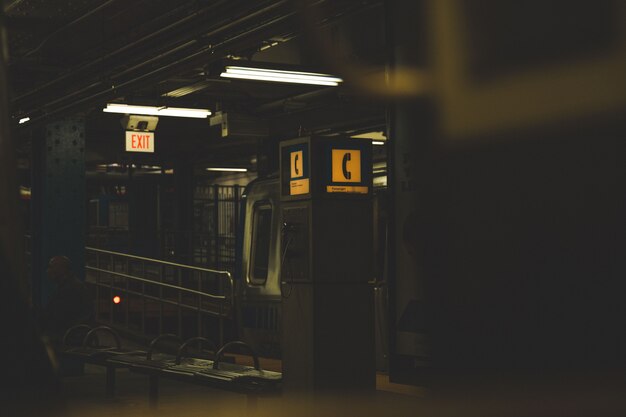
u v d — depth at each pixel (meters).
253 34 7.47
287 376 7.80
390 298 5.10
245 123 16.22
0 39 2.49
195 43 8.45
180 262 26.11
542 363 1.60
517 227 1.60
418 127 1.70
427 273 1.69
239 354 15.93
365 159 7.73
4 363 2.40
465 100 1.64
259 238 15.55
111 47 10.95
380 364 12.70
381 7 9.55
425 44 1.71
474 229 1.63
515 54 1.62
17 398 2.40
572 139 1.57
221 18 7.94
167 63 9.11
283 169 7.97
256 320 15.37
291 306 7.78
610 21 1.56
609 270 1.55
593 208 1.56
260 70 10.36
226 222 28.06
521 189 1.59
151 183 27.11
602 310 1.57
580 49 1.58
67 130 13.30
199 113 15.37
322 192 7.56
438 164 1.66
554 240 1.59
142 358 10.50
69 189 13.30
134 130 16.44
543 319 1.61
